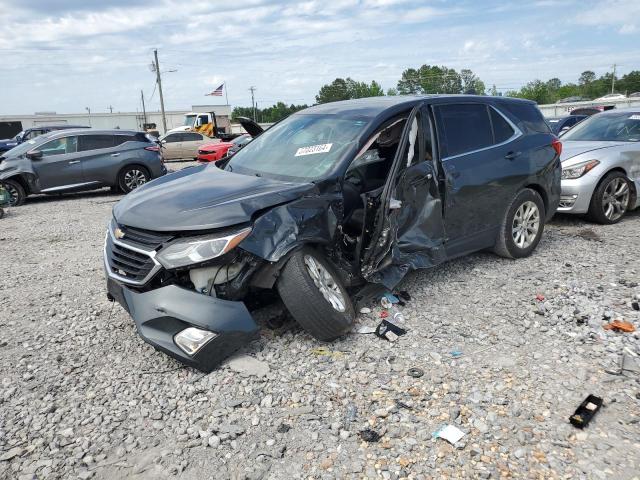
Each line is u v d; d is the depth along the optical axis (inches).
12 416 125.9
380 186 193.0
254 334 142.1
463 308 178.1
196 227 135.0
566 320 166.4
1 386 139.3
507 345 152.9
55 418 124.2
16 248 299.7
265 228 140.8
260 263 141.8
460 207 193.2
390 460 107.7
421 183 175.9
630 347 148.8
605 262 221.1
